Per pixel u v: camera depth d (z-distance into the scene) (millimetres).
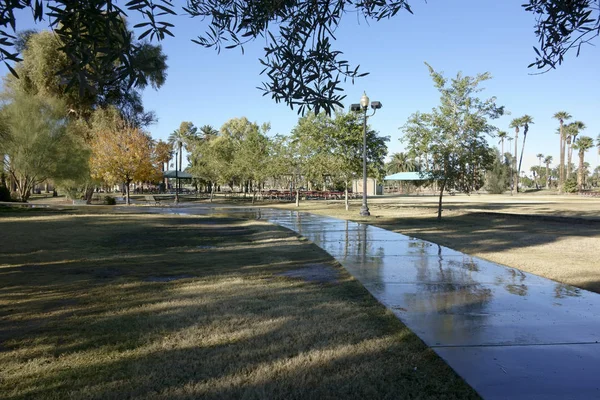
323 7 3781
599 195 67750
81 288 6887
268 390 3410
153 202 44062
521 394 3217
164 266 8859
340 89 3730
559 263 8742
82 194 40156
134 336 4652
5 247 11391
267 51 3807
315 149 28578
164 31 2914
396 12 3924
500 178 89375
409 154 21156
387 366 3791
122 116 40000
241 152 44594
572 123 84500
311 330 4754
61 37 2854
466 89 19359
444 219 21188
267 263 9109
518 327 4680
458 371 3613
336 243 11859
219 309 5625
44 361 4008
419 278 7188
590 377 3480
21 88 30672
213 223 19125
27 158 28453
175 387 3477
